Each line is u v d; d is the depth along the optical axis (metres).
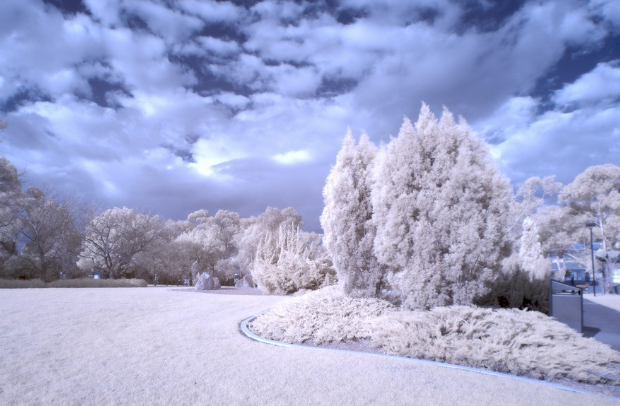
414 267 8.15
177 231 69.06
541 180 45.50
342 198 10.19
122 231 40.66
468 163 8.14
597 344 6.38
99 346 6.58
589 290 43.62
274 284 17.97
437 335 6.55
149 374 4.97
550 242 45.59
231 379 4.82
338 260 10.09
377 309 8.70
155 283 44.44
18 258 34.44
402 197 8.45
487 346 5.96
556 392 4.73
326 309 8.86
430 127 8.74
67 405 3.87
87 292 17.56
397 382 4.84
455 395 4.41
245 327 8.93
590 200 45.19
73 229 36.94
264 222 52.00
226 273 47.62
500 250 7.99
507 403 4.21
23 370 5.06
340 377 5.01
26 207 32.62
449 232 8.03
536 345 6.11
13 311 10.38
